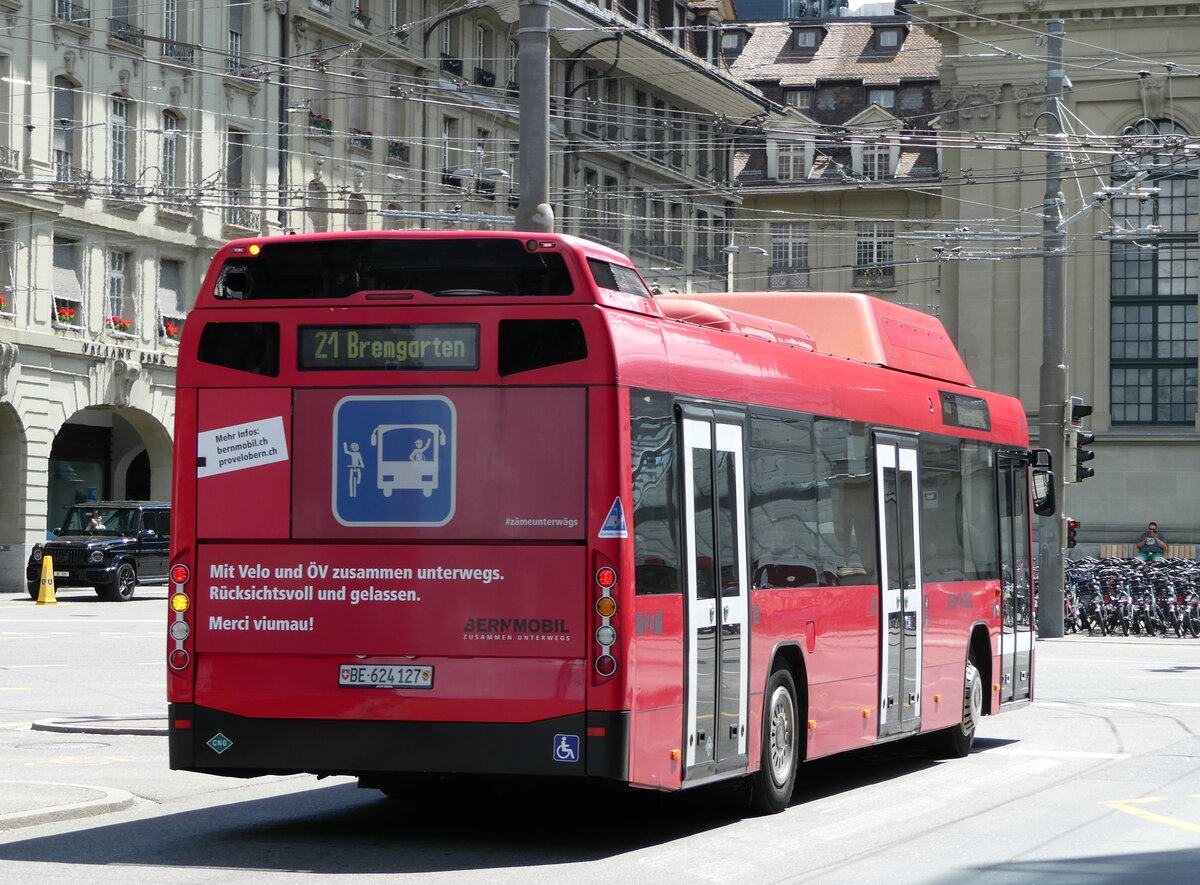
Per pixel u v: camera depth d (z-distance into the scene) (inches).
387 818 464.8
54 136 1782.7
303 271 410.9
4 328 1750.7
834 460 525.7
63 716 734.5
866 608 543.2
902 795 531.5
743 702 456.8
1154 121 2288.4
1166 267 2352.4
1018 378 2314.2
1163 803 514.9
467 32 2279.8
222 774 413.4
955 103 2341.3
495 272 402.9
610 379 395.9
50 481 1958.7
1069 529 1416.1
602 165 2490.2
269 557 407.2
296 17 2021.4
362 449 404.2
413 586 400.2
